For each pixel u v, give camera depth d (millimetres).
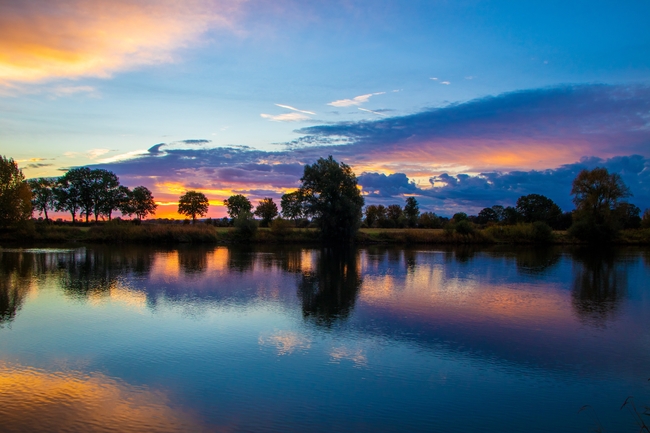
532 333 19438
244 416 11320
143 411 11523
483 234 78188
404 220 132875
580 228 76125
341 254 57562
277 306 23828
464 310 23641
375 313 22594
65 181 107312
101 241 70438
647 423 11367
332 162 75312
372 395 12695
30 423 10820
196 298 25688
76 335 18047
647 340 18578
